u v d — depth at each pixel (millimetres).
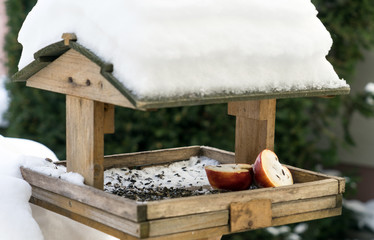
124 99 1269
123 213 1250
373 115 4500
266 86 1401
